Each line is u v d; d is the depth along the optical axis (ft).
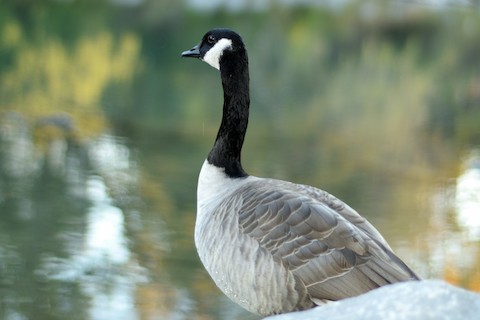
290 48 144.05
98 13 157.79
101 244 48.14
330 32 159.84
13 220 50.98
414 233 52.70
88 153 69.46
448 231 53.21
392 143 81.87
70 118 80.02
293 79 118.52
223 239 18.95
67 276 42.88
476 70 132.98
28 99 88.74
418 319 12.52
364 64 135.23
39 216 51.57
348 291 17.38
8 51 117.50
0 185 58.13
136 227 51.44
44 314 38.37
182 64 122.83
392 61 139.13
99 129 78.79
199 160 70.49
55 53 118.93
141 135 77.97
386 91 113.60
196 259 46.78
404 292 13.21
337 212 18.83
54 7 158.51
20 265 44.14
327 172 70.38
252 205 18.90
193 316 38.73
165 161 69.15
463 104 105.40
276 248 18.13
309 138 82.74
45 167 63.67
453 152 78.89
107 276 43.34
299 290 17.92
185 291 41.70
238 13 165.17
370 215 57.52
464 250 49.14
